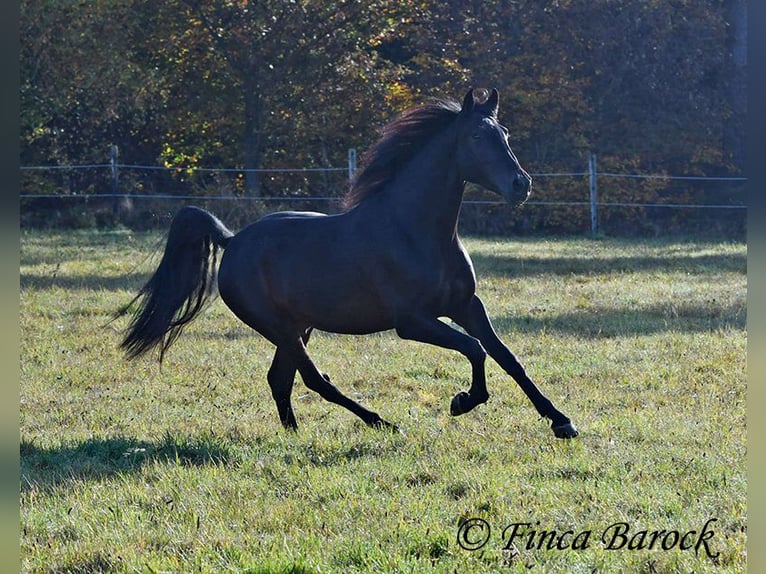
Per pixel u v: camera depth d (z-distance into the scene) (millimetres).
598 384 12742
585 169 40844
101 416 11688
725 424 10562
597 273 24172
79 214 34531
